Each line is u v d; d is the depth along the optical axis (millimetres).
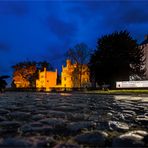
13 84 94188
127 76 48094
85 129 3553
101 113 5871
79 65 67562
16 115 5016
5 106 7820
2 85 19078
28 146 2377
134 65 49625
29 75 94875
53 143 2609
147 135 3209
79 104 8922
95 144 2656
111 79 47875
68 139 2855
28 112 5715
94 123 4078
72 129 3506
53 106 7797
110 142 2773
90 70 50875
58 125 3799
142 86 38531
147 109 7238
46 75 92812
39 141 2615
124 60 46781
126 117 5219
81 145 2590
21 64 94312
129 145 2654
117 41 48219
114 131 3518
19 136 2932
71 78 77688
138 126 4055
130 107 7965
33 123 3914
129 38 50406
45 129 3432
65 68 84438
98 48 49875
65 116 5051
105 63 46875
